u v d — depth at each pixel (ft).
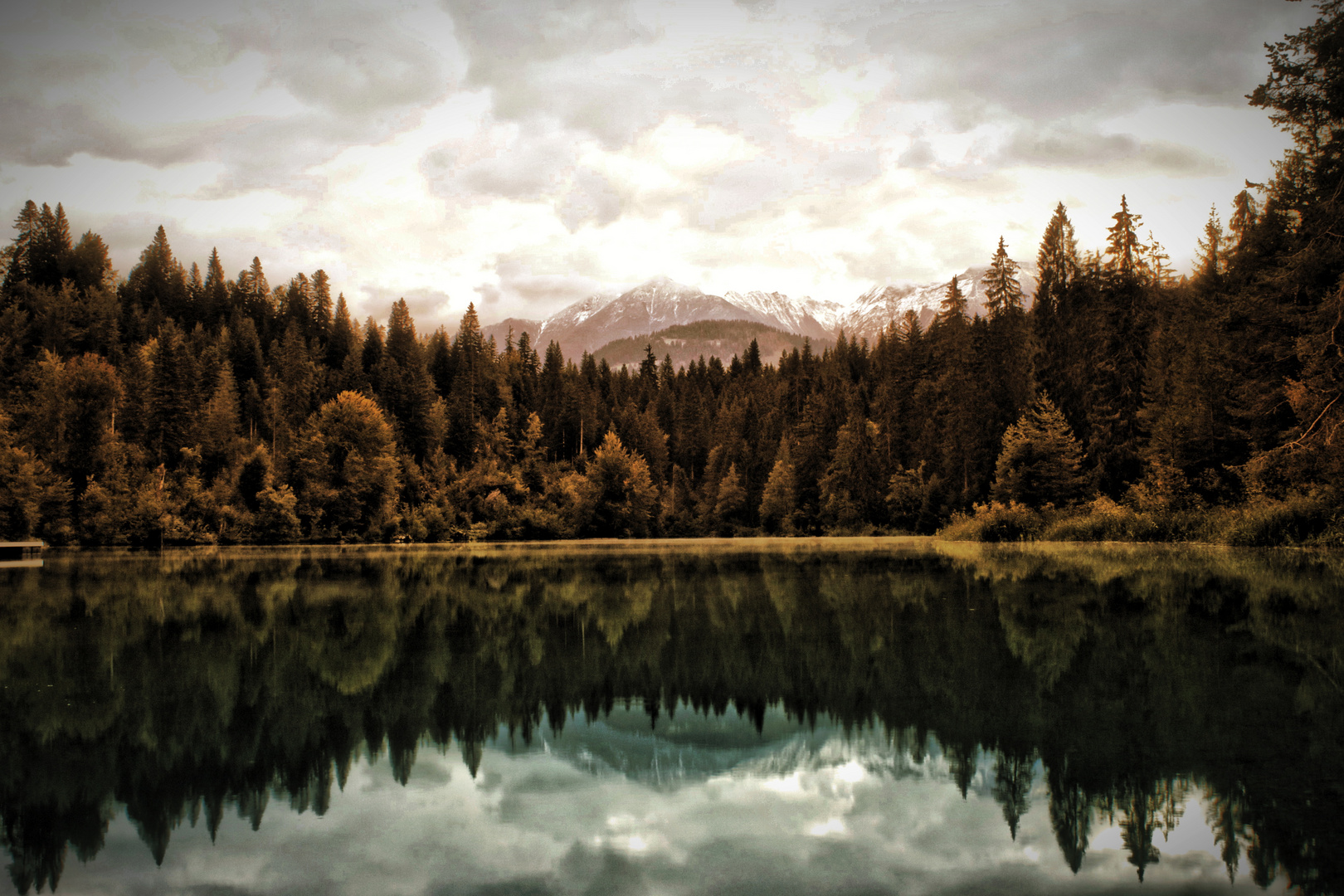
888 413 283.38
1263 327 109.70
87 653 34.86
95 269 451.94
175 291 480.23
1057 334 186.39
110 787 17.75
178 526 209.97
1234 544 102.99
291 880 12.81
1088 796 16.08
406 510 249.14
